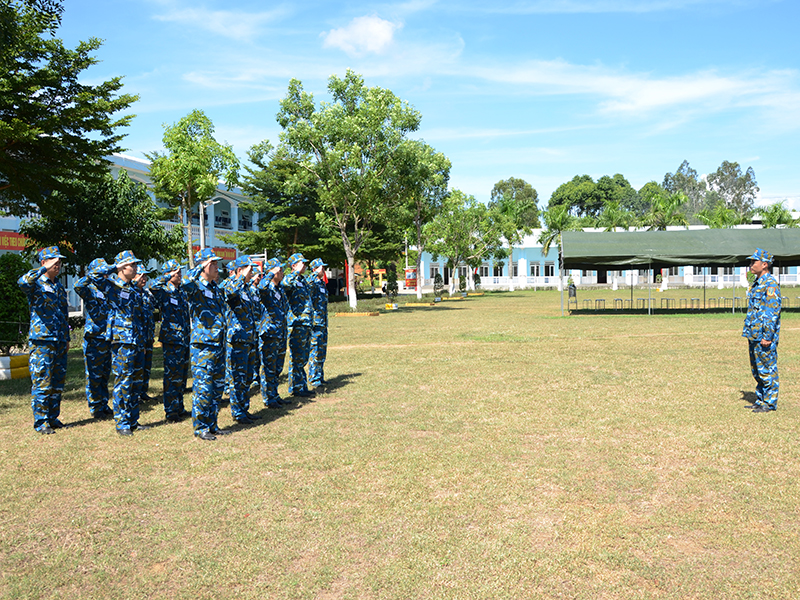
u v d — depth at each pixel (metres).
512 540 4.13
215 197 41.31
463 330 19.58
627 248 26.22
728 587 3.53
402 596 3.48
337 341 16.78
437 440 6.52
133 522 4.53
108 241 20.42
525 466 5.63
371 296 48.12
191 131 23.47
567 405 8.11
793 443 6.22
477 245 50.97
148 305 8.93
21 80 12.95
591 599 3.43
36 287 7.10
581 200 89.75
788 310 26.09
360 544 4.11
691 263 25.59
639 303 34.97
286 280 8.52
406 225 41.03
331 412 7.91
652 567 3.76
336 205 29.70
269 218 42.88
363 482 5.27
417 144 29.28
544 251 57.28
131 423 7.16
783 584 3.55
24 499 5.00
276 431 6.99
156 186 27.58
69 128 14.15
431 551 3.99
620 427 6.95
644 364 11.62
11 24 12.73
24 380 10.94
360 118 27.80
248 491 5.10
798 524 4.33
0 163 13.00
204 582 3.66
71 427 7.35
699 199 98.12
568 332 18.52
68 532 4.38
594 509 4.64
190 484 5.29
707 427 6.88
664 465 5.61
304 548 4.06
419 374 10.83
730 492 4.94
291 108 28.36
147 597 3.52
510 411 7.82
